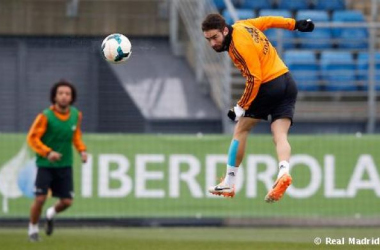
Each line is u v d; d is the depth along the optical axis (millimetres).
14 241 46969
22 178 55844
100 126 67438
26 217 56562
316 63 67250
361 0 74125
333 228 59438
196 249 42375
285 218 62094
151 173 56656
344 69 67812
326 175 57469
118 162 56469
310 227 60688
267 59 34000
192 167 56844
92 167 56281
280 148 33906
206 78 65938
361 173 57688
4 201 55688
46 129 46719
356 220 61906
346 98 66875
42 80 67875
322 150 57500
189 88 65875
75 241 47062
